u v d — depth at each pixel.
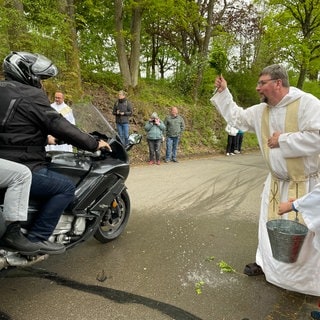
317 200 2.89
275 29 20.89
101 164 4.22
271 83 3.44
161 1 14.98
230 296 3.57
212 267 4.17
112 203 4.69
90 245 4.66
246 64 22.61
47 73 3.26
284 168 3.53
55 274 3.90
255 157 14.43
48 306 3.32
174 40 21.28
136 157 11.66
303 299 3.56
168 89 18.09
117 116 11.02
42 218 3.31
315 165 3.50
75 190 3.75
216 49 19.98
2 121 2.99
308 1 19.62
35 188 3.20
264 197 3.84
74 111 4.56
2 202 3.03
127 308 3.32
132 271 4.01
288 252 3.22
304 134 3.32
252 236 5.17
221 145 15.91
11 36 9.51
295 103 3.44
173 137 11.91
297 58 20.75
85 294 3.53
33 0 10.28
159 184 8.23
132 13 15.70
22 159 3.10
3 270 3.27
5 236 3.01
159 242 4.83
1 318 3.12
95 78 14.53
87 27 14.63
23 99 3.02
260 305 3.44
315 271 3.42
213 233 5.24
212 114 17.00
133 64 15.79
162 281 3.82
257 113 3.74
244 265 4.25
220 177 9.38
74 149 4.85
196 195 7.38
